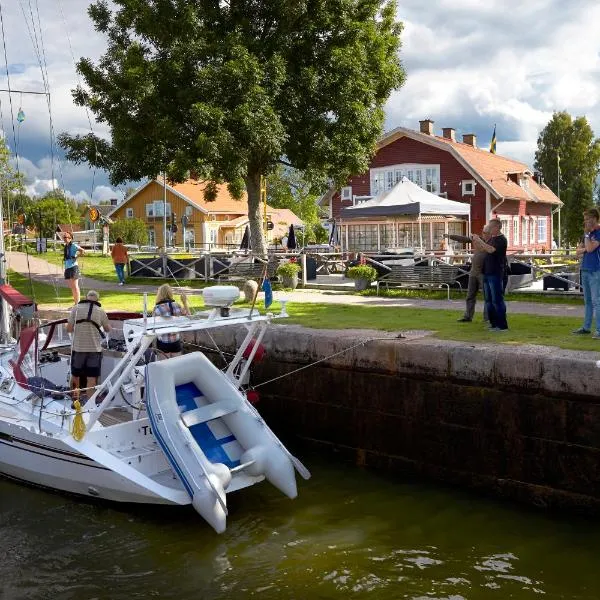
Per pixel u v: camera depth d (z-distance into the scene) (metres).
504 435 8.87
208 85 18.75
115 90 20.00
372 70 21.66
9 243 18.70
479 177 33.50
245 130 18.70
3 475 9.68
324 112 20.92
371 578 6.84
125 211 59.72
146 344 8.15
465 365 9.12
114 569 7.12
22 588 6.77
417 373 9.59
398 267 17.48
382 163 36.31
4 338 12.17
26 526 8.12
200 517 8.27
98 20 21.11
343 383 10.47
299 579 6.85
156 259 22.75
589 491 8.22
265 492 9.05
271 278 20.16
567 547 7.44
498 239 10.56
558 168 60.94
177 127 19.41
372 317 12.66
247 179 22.03
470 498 8.87
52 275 24.31
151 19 19.66
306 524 8.09
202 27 19.84
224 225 55.88
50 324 10.40
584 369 8.14
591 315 10.07
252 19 20.55
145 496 7.93
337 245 30.38
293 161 21.58
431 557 7.26
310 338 10.76
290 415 11.19
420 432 9.66
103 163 21.44
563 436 8.38
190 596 6.60
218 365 12.11
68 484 8.70
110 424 8.98
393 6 22.50
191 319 8.91
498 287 10.59
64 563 7.25
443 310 13.62
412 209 22.48
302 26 20.39
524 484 8.73
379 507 8.58
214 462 8.12
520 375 8.64
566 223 56.09
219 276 21.39
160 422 8.05
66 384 10.46
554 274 15.73
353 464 10.28
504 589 6.61
